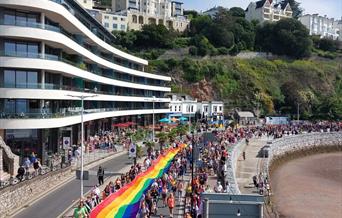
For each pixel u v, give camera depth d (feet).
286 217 194.80
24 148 192.75
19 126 183.11
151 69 543.39
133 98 380.99
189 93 576.20
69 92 216.95
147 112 414.00
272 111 612.70
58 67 203.72
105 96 309.01
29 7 188.24
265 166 277.03
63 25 229.45
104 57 331.16
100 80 295.69
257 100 609.42
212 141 252.62
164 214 128.88
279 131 426.92
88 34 263.49
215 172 204.33
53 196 144.15
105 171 190.80
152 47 633.20
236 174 248.73
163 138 263.29
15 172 151.94
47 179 154.71
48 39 195.31
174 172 170.91
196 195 126.93
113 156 237.66
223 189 156.46
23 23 188.24
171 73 586.04
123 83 360.28
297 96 624.59
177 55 631.15
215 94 596.70
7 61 186.29
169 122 431.02
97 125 314.96
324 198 232.94
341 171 320.09
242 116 555.28
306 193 243.81
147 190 129.08
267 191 222.69
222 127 448.65
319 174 306.35
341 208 213.25
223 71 629.92
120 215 100.12
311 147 421.59
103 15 648.79
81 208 111.04
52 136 215.31
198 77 596.29
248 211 65.05
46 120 190.80
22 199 133.28
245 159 297.74
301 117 602.03
